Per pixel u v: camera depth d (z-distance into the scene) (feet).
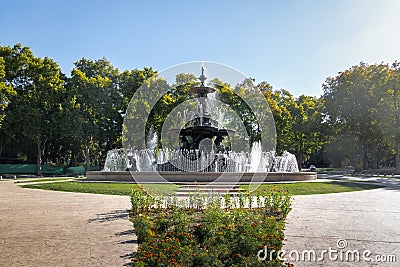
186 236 23.89
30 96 139.95
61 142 167.63
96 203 46.42
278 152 149.07
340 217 36.32
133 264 18.16
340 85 156.56
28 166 160.66
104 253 22.50
